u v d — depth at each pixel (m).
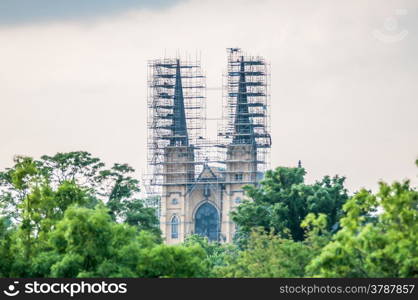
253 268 196.62
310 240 199.25
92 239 161.12
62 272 159.88
